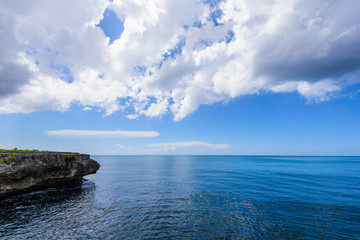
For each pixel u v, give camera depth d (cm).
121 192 2611
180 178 4125
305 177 4197
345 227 1404
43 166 2339
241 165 8825
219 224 1477
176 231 1350
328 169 6406
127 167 7769
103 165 9219
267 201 2119
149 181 3675
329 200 2141
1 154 1931
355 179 3847
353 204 1978
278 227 1414
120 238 1240
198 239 1234
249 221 1535
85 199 2203
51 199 2145
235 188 2880
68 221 1523
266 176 4425
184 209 1847
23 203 1952
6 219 1528
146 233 1317
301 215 1666
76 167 2994
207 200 2178
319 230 1358
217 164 9831
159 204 2019
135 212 1755
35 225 1430
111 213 1725
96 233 1313
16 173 1955
